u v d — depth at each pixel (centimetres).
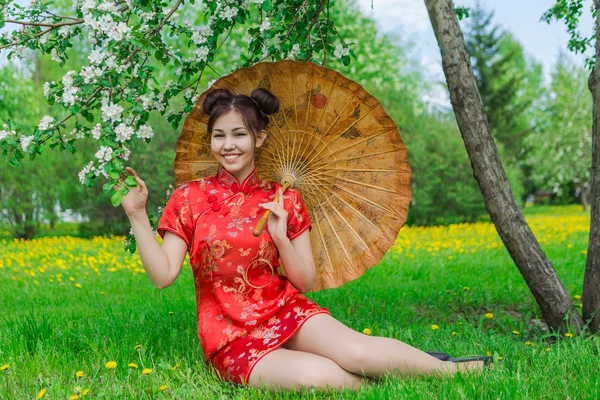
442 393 232
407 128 1573
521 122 3453
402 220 297
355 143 294
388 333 377
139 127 326
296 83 286
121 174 271
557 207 3294
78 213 1352
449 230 1344
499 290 570
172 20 351
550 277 389
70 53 1664
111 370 290
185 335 372
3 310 507
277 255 279
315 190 303
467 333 393
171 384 268
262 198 281
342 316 450
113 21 309
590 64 503
